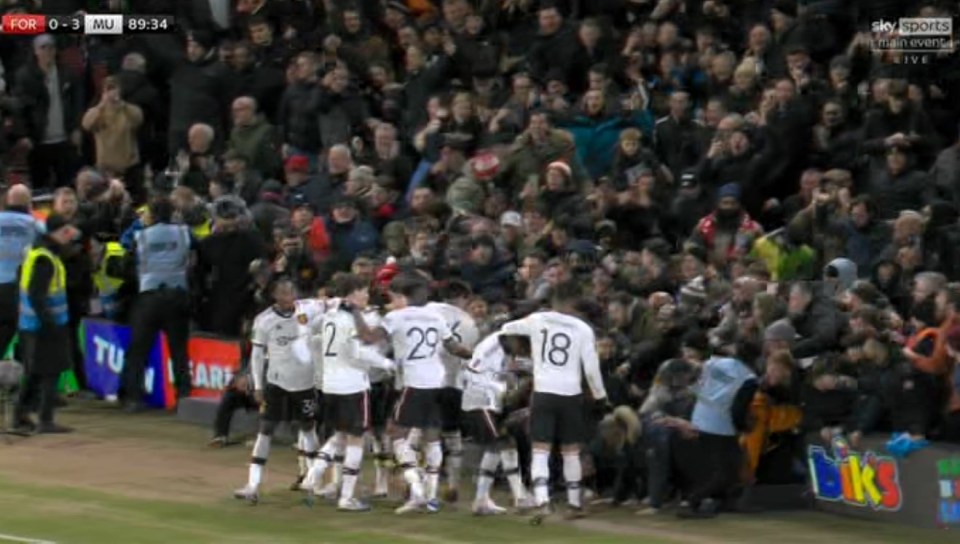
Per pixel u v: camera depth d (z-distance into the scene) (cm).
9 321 7344
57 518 5712
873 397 5734
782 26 7588
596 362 5659
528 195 7050
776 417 5934
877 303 5875
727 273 6600
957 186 6712
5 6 9225
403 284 5809
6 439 7075
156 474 6481
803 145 7062
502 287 6712
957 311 5584
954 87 7388
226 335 7406
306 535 5500
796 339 5959
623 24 8331
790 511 5922
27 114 8775
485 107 7831
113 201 7775
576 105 7731
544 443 5659
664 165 7425
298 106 8169
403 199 7712
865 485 5762
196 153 8150
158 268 7462
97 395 7862
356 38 8538
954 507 5559
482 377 5756
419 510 5844
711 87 7500
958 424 5638
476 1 8600
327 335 5859
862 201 6506
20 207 7369
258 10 8844
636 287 6412
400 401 5784
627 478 5950
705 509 5788
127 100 8762
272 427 6025
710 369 5772
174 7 9156
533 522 5644
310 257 7044
